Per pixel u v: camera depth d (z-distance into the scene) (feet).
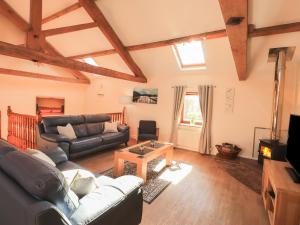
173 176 11.33
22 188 4.09
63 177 4.30
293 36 11.62
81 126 15.58
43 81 22.61
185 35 14.16
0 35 17.62
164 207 8.11
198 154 16.43
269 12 10.65
